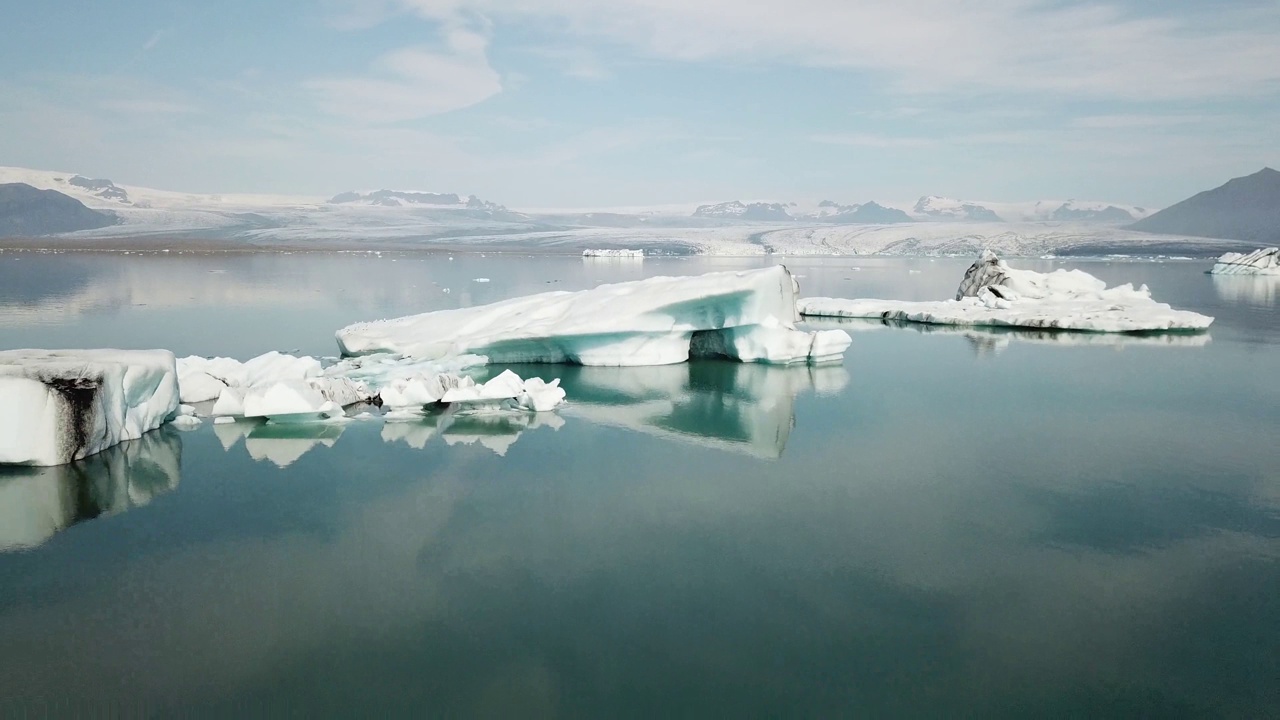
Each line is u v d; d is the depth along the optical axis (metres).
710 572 7.12
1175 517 8.48
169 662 5.62
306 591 6.73
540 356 17.80
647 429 12.27
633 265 82.38
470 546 7.70
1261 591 6.76
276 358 14.73
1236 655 5.76
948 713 5.07
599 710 5.08
